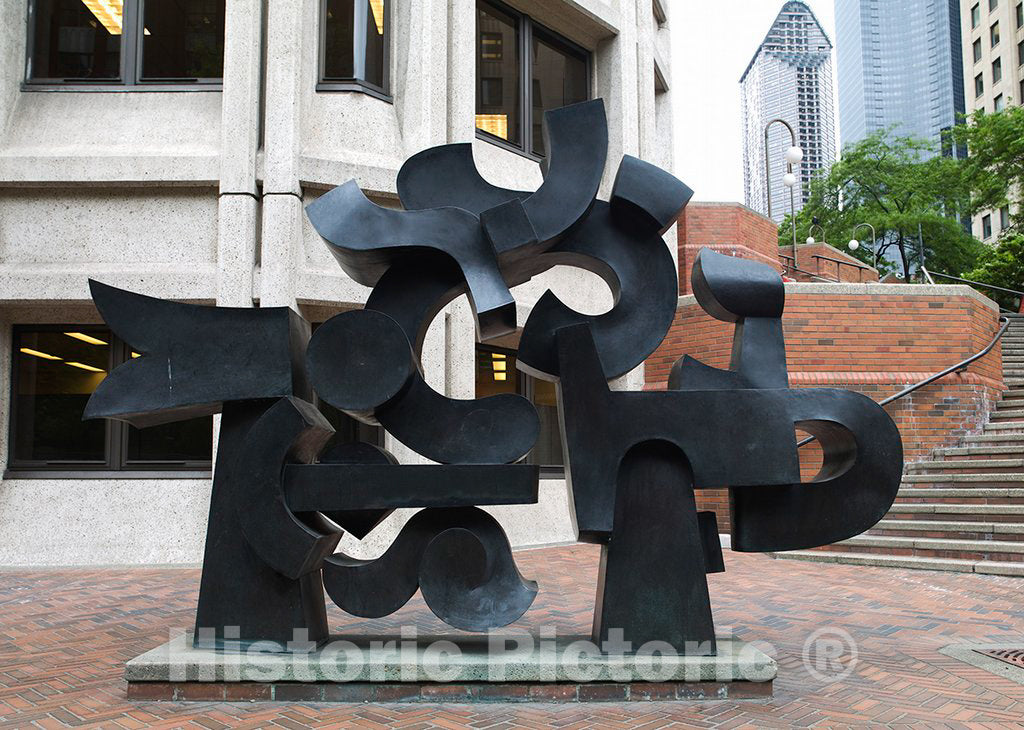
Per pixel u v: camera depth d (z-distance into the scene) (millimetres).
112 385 4637
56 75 9992
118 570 8641
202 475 9336
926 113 143750
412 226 4766
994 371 13289
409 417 4707
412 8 10203
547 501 11594
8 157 9258
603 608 4543
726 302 4863
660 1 16453
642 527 4598
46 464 9469
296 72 9344
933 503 10164
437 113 10156
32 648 5266
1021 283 35312
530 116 12266
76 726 3811
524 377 12125
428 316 4895
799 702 4250
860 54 150000
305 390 5035
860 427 4680
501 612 4469
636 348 4770
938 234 43469
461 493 4520
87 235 9398
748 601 7055
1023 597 7305
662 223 4805
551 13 12484
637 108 13477
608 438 4582
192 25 10031
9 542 8953
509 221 4684
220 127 9680
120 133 9625
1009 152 38750
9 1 9656
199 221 9461
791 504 4652
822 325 12164
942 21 140250
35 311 9492
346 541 9070
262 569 4578
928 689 4477
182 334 4691
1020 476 9844
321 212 4859
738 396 4660
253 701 4254
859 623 6168
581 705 4230
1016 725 3854
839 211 49062
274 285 8945
